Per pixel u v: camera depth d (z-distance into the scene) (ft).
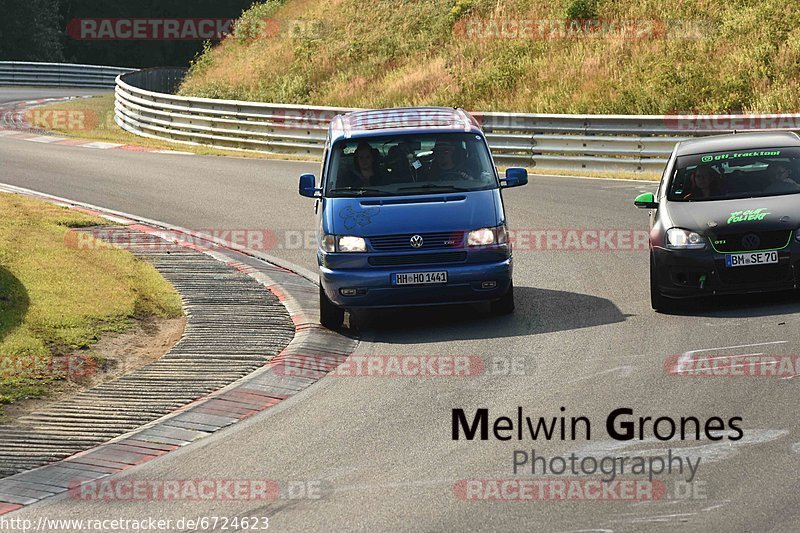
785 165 140.46
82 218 197.98
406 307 147.64
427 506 73.97
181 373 113.19
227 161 311.68
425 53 458.50
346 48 487.61
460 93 402.52
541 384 104.12
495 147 300.81
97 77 649.20
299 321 135.74
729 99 339.16
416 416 96.17
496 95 393.91
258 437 92.53
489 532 68.74
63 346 119.75
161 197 241.35
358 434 91.81
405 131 143.54
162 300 143.43
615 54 392.27
